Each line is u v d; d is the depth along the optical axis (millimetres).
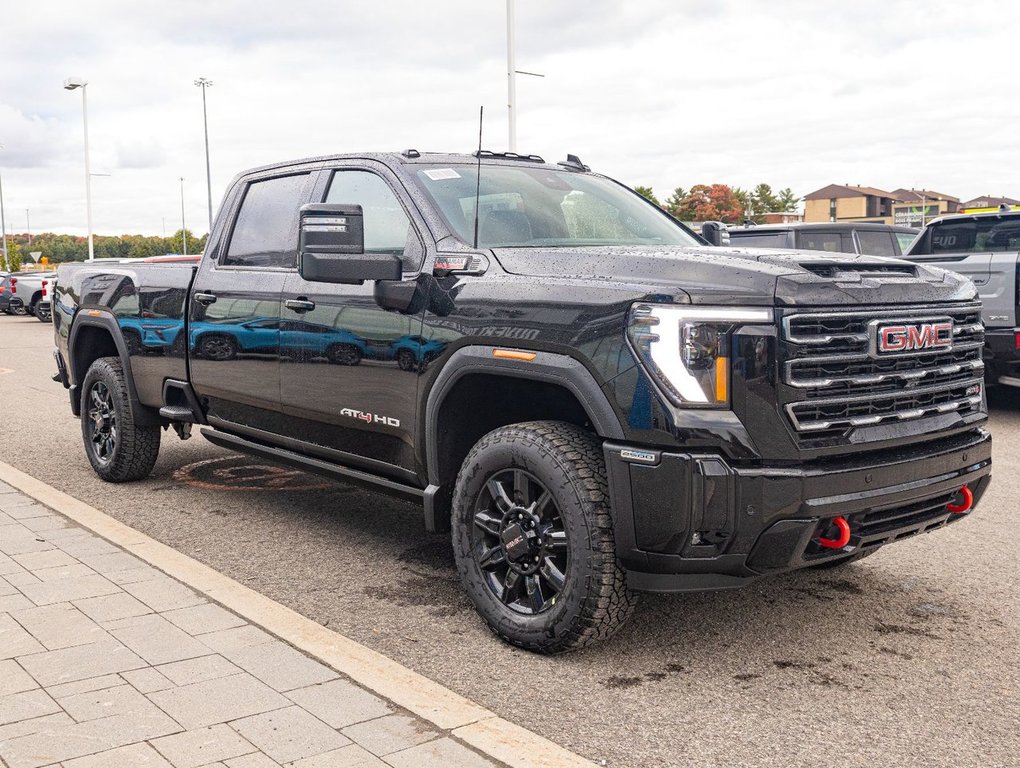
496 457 3850
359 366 4559
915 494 3664
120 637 3754
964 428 3977
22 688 3307
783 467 3387
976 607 4367
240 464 7410
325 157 5191
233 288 5434
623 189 5449
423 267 4309
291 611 4012
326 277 4102
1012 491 6531
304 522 5777
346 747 2920
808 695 3461
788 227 11875
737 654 3832
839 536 3512
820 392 3463
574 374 3590
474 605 3998
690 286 3453
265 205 5496
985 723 3244
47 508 5691
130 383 6375
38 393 11719
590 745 3082
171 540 5391
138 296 6215
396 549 5238
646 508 3424
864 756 3018
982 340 4176
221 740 2955
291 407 5055
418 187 4559
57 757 2852
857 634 4039
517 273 3965
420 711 3148
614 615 3631
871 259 3955
